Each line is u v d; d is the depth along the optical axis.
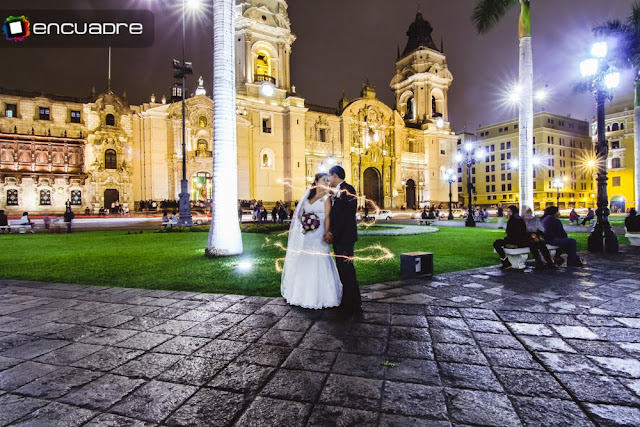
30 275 7.01
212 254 9.23
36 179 37.50
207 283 6.14
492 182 72.75
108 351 3.36
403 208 57.84
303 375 2.87
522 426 2.19
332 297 4.62
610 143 57.44
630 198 54.84
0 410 2.40
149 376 2.87
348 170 54.19
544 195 64.56
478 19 16.33
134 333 3.82
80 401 2.52
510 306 4.66
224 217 9.32
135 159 41.56
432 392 2.60
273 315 4.37
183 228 20.30
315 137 52.78
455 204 63.59
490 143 73.19
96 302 5.01
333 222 4.48
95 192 39.25
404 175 60.59
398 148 58.81
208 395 2.58
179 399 2.54
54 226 24.66
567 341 3.50
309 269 4.66
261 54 49.97
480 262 8.19
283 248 11.28
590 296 5.11
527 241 6.89
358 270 7.24
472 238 14.48
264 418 2.29
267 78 48.81
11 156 36.78
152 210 39.06
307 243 4.68
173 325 4.06
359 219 37.50
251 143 46.44
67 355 3.28
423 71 62.72
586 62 9.37
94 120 40.06
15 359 3.20
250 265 7.94
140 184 41.44
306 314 4.40
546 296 5.13
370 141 56.59
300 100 49.91
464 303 4.81
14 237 16.64
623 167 55.66
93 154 39.56
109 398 2.55
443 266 7.67
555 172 66.50
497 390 2.62
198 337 3.70
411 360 3.12
